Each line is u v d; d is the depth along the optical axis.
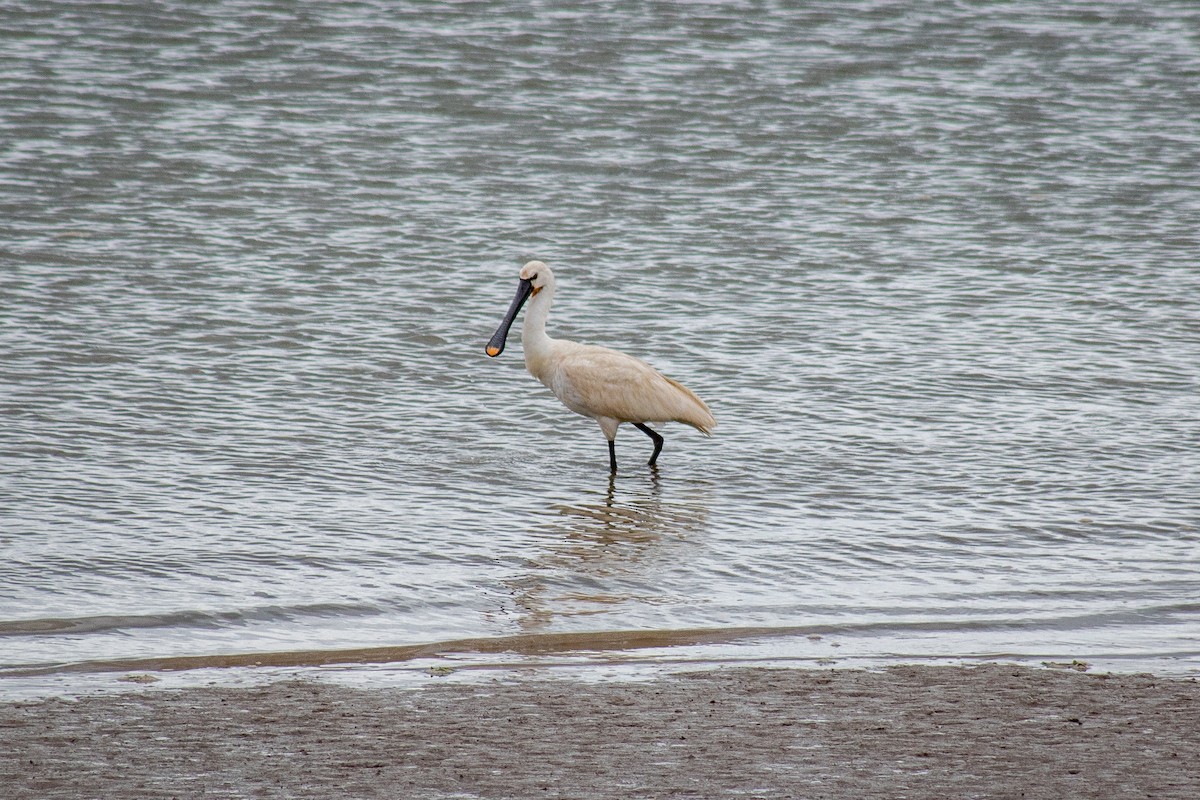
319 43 35.25
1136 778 8.88
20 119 29.47
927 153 30.05
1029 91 34.06
